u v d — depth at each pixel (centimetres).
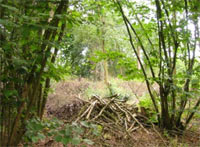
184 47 317
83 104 368
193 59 309
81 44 832
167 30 302
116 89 634
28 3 131
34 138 129
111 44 891
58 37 208
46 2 142
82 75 934
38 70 169
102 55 321
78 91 579
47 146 210
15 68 143
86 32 770
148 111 366
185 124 314
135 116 356
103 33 798
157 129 325
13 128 150
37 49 156
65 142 132
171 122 321
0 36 136
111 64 1345
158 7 310
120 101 390
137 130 312
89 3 246
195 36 304
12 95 150
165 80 304
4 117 150
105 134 271
